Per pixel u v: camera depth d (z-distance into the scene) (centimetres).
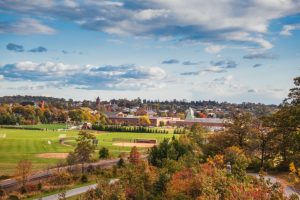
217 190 3109
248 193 3158
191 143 8362
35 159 10150
